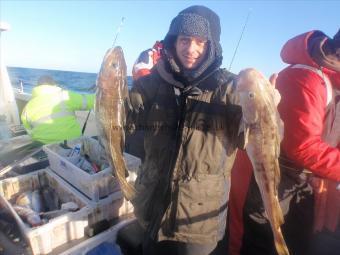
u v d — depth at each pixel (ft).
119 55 5.79
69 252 7.14
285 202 6.88
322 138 6.25
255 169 5.87
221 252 8.30
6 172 10.68
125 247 7.86
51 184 9.89
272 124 5.40
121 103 5.87
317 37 6.11
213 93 5.48
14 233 7.84
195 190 5.64
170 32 5.49
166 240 6.24
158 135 5.92
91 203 8.04
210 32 5.29
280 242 6.18
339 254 7.75
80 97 13.65
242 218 7.54
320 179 6.69
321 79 5.81
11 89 17.87
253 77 5.28
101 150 9.54
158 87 5.86
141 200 6.42
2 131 16.02
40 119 12.85
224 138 5.57
